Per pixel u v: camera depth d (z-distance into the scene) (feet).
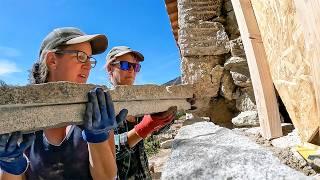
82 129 5.26
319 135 7.91
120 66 9.46
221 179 4.61
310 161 7.16
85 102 4.75
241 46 12.91
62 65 5.55
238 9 10.93
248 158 4.97
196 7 13.82
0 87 3.93
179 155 5.95
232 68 12.89
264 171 4.45
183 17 13.84
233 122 12.10
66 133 5.83
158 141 20.11
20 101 4.07
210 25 13.60
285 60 8.87
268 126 9.70
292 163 7.57
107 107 4.71
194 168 5.13
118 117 5.35
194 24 13.65
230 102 13.38
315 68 6.74
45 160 5.60
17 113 4.08
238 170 4.65
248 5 10.68
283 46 8.87
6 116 3.98
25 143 4.25
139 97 6.65
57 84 4.44
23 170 4.45
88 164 5.65
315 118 7.70
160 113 8.15
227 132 7.16
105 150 5.36
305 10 6.76
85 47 5.73
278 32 9.06
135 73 9.77
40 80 5.65
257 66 10.19
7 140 4.06
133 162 8.48
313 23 6.51
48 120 4.38
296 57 8.19
